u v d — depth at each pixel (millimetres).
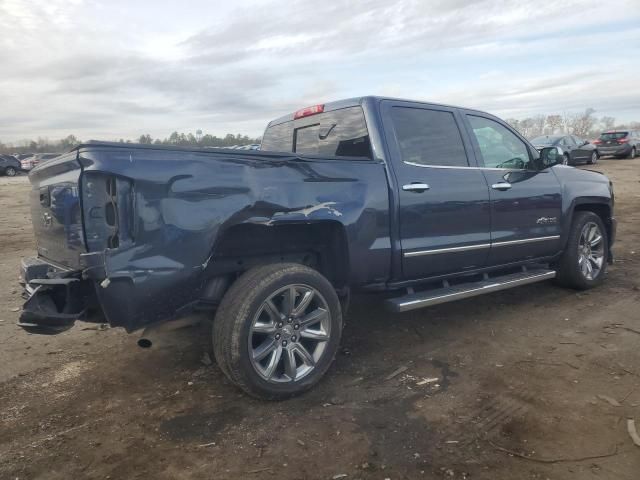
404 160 4129
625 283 5980
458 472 2574
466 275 4660
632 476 2508
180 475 2633
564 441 2814
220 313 3223
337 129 4418
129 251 2881
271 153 3387
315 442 2889
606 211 6090
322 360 3506
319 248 3920
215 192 3117
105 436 3020
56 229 3393
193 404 3379
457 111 4699
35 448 2912
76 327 4934
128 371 3934
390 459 2707
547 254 5348
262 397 3301
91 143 2846
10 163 38125
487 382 3568
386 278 4059
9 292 6219
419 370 3811
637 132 28453
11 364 4102
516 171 4992
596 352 4016
